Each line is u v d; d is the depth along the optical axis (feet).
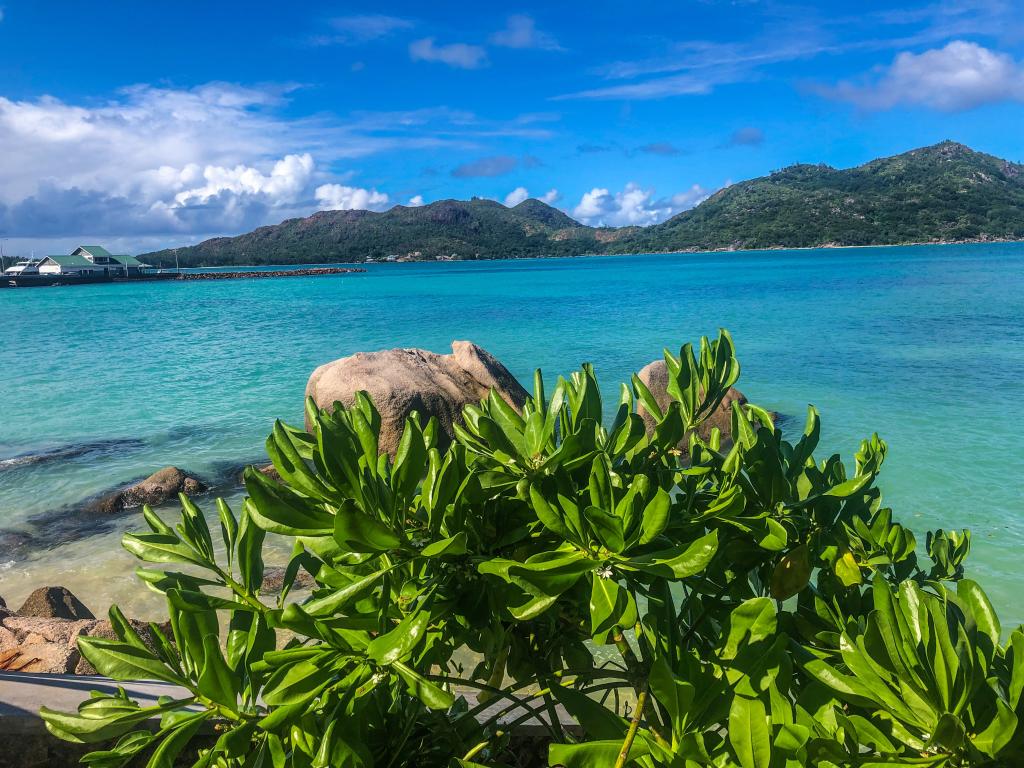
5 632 14.74
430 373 45.27
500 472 4.66
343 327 112.27
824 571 5.21
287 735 4.56
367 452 4.08
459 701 5.91
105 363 77.20
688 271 301.84
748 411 5.94
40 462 39.19
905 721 3.52
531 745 7.64
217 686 4.25
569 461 4.50
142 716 4.32
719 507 4.49
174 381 64.39
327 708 4.29
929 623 3.39
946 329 83.46
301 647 4.15
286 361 75.92
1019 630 3.27
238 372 68.80
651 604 4.36
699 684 4.02
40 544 27.40
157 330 114.21
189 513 4.95
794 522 5.19
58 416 50.83
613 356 73.15
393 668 4.13
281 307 163.94
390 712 4.86
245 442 42.98
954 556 5.65
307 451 4.65
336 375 42.93
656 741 4.14
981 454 34.35
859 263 305.12
